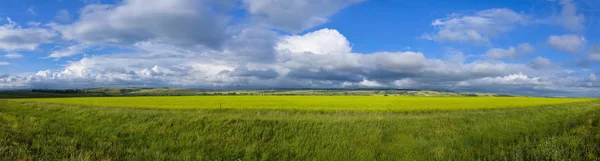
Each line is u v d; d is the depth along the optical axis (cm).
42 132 1530
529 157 1005
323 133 1653
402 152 1279
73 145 1257
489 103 4725
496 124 1853
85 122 2073
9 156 1030
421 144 1396
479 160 1039
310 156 1269
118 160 1116
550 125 1700
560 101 5466
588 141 1068
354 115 2617
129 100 5416
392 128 1797
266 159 1224
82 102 4541
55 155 1098
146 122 1964
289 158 1256
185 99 5841
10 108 3002
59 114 2569
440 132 1678
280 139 1582
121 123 1992
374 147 1361
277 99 5959
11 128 1506
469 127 1795
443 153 1185
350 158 1213
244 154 1280
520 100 6019
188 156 1193
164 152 1304
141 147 1358
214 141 1485
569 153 966
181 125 1847
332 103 4450
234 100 5341
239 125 1825
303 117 2252
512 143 1243
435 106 3884
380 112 2978
